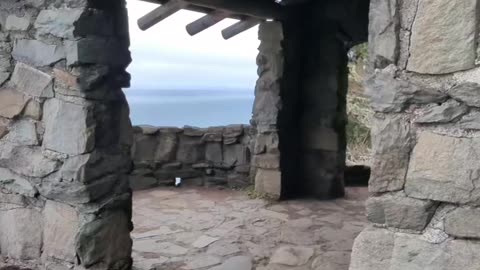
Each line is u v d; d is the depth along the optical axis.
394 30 1.50
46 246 2.58
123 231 2.66
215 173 5.90
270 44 5.06
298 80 5.37
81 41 2.34
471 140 1.39
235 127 5.73
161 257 3.22
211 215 4.41
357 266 1.60
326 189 5.26
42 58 2.48
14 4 2.56
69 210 2.49
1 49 2.64
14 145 2.63
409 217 1.50
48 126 2.51
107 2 2.48
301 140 5.44
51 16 2.41
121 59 2.57
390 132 1.53
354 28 5.12
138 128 5.69
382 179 1.55
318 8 5.26
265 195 5.16
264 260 3.19
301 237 3.72
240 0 4.39
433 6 1.42
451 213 1.44
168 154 5.83
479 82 1.38
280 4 5.09
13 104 2.61
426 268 1.48
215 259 3.20
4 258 2.74
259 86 5.16
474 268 1.41
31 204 2.63
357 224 4.12
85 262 2.45
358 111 8.42
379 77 1.54
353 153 7.80
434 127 1.46
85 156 2.40
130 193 2.70
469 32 1.38
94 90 2.43
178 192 5.50
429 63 1.45
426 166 1.46
